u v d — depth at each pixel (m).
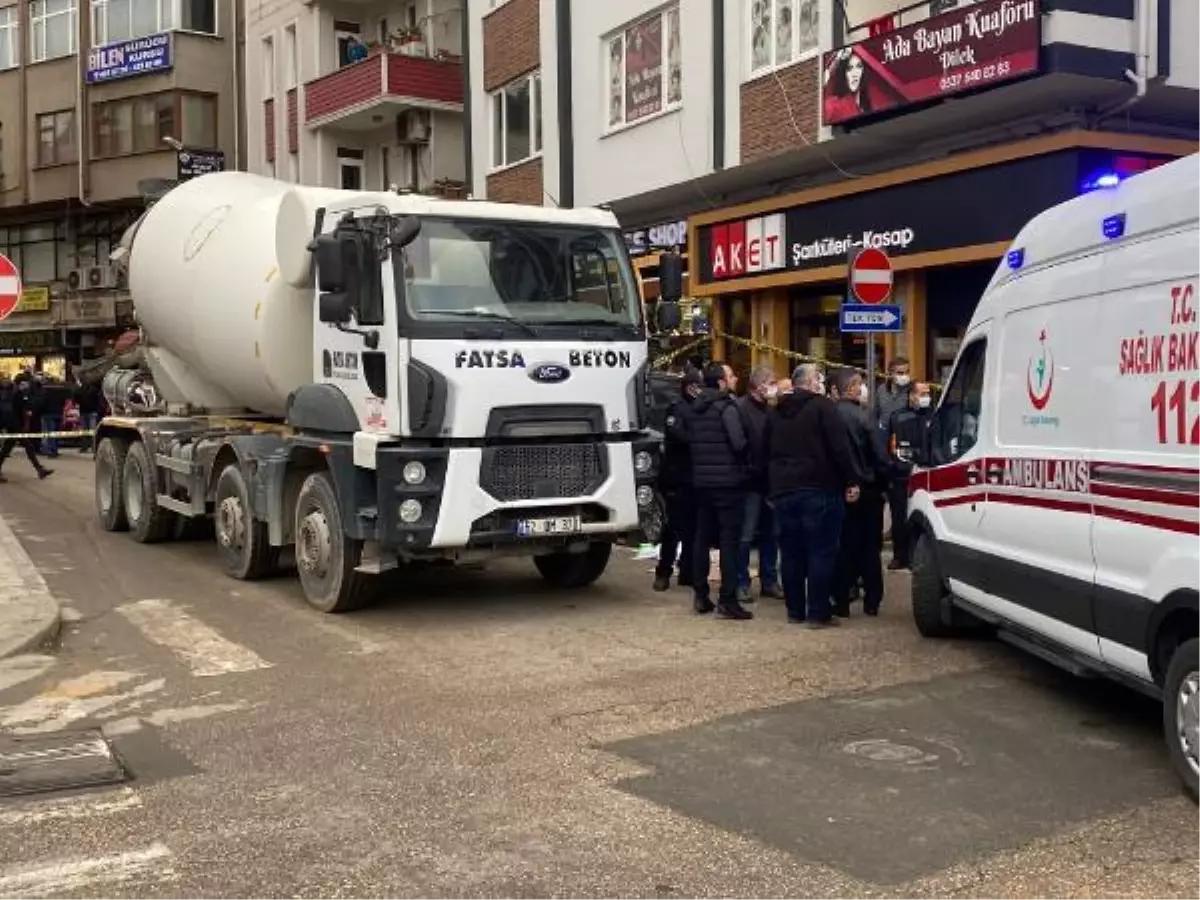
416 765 5.48
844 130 14.37
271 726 6.14
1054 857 4.34
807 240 16.03
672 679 6.97
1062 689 6.71
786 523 8.42
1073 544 5.82
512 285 8.52
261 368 10.23
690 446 9.03
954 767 5.38
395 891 4.14
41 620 8.23
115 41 35.69
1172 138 13.16
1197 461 4.84
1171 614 5.05
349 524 8.57
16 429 22.50
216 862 4.41
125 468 13.37
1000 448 6.69
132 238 13.23
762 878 4.20
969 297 14.28
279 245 9.72
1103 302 5.60
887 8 14.12
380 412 8.32
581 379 8.56
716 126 16.84
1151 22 12.02
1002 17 11.95
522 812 4.88
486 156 23.45
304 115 30.31
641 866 4.32
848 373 8.99
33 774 5.43
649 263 19.89
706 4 17.02
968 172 13.49
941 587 7.82
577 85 20.27
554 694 6.68
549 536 8.54
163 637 8.26
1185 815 4.76
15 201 37.56
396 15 29.78
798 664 7.31
